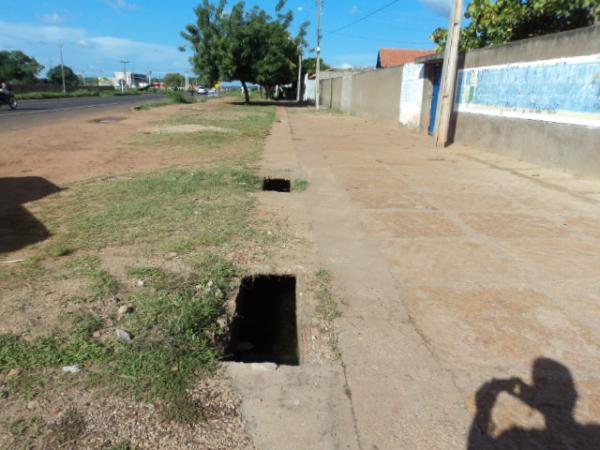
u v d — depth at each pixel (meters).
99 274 3.50
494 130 10.08
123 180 6.86
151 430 2.04
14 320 2.86
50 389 2.27
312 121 20.25
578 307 3.23
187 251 4.04
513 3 11.30
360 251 4.18
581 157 7.45
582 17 10.30
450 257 4.08
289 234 4.57
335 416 2.15
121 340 2.66
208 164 8.40
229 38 32.41
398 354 2.64
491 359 2.61
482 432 2.07
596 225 5.04
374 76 20.70
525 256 4.13
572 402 2.28
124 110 25.34
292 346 3.16
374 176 7.58
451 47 10.72
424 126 15.27
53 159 8.81
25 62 80.56
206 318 2.93
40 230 4.54
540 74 8.38
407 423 2.12
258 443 1.99
